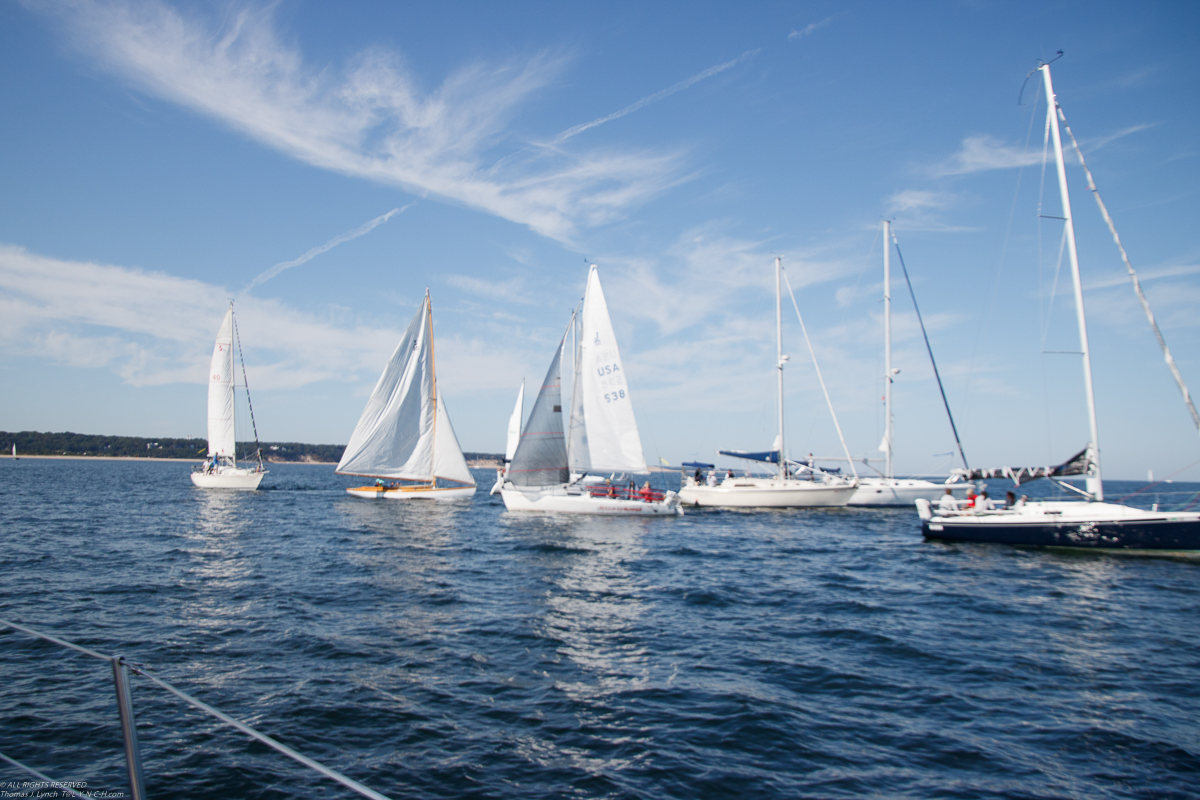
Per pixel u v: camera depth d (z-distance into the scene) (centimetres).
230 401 4481
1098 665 916
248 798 536
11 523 2380
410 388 3625
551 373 2898
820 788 575
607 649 959
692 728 691
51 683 780
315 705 730
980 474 2205
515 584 1426
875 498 3453
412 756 619
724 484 3497
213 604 1184
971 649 984
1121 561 1834
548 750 637
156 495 4081
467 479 3697
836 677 852
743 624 1116
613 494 3008
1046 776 602
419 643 969
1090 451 2039
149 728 665
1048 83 2102
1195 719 734
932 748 655
